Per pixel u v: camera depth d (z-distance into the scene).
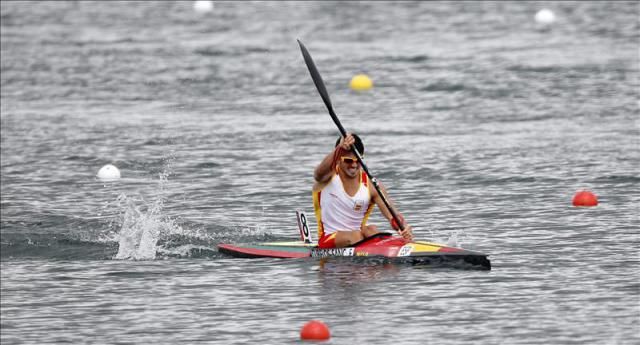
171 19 163.00
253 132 82.25
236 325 36.47
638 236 48.56
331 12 165.00
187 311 38.41
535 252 46.06
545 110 88.75
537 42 130.62
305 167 68.81
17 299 40.69
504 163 68.25
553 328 35.06
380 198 46.56
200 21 159.75
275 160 71.38
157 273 44.31
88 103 97.19
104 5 183.12
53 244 50.28
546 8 165.38
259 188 63.00
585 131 78.94
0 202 60.38
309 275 42.97
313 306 38.44
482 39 134.62
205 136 80.75
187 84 107.12
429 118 87.25
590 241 47.84
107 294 41.09
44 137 81.12
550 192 59.62
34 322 37.59
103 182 66.00
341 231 46.50
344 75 110.25
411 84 103.81
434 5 170.75
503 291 39.75
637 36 133.50
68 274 44.47
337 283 41.56
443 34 139.75
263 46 132.50
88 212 57.66
